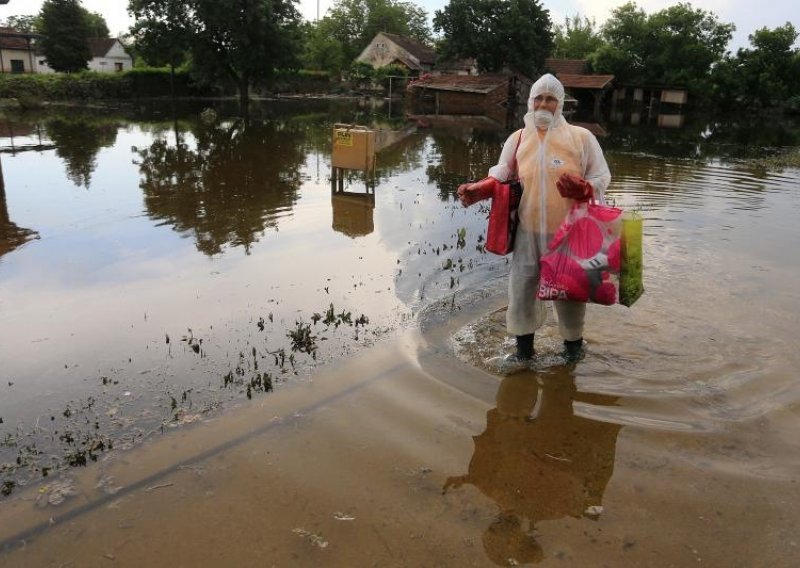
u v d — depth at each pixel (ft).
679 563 8.58
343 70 207.10
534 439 11.55
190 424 11.93
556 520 9.45
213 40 120.26
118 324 16.20
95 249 22.62
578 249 12.82
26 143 53.26
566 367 14.26
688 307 17.61
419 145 60.44
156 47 118.93
